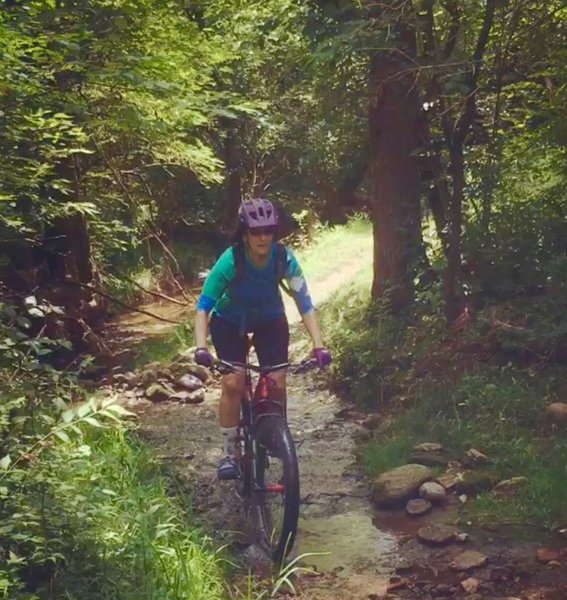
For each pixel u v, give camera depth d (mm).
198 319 5477
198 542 5199
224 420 5770
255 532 5707
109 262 17328
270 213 5379
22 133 8328
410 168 9766
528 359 7957
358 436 7789
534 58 9117
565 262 8445
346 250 18141
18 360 5410
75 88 8633
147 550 4695
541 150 9641
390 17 8273
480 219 9359
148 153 12852
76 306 12930
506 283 8844
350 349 9250
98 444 6656
